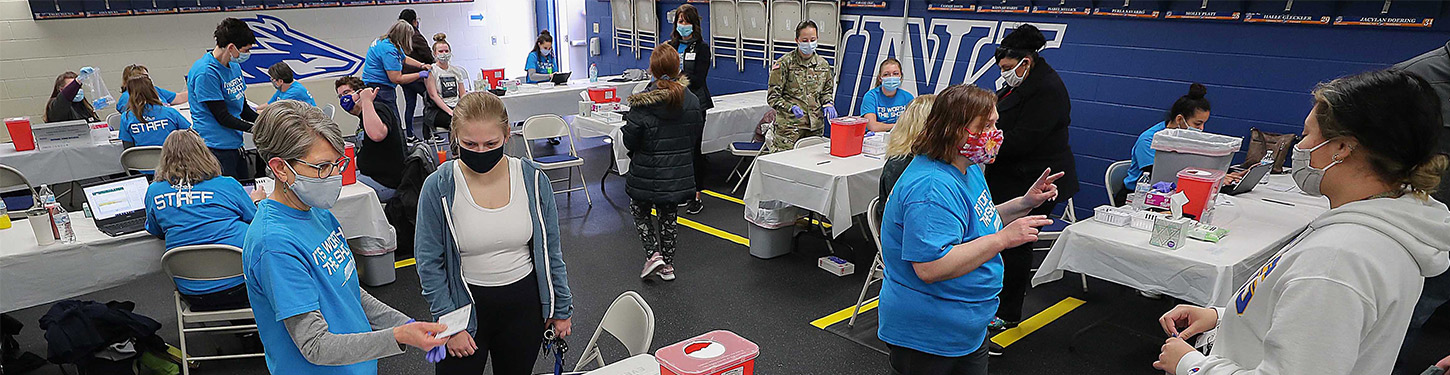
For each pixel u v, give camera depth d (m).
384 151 4.56
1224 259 2.72
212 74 4.56
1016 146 3.26
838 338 3.64
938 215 1.97
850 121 4.49
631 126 3.94
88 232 3.21
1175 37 4.79
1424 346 3.48
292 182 1.57
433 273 2.14
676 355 1.53
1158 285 2.85
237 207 3.18
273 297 1.54
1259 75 4.52
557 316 2.35
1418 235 1.11
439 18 9.47
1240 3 4.49
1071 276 4.37
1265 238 2.96
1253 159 4.45
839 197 4.02
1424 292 2.12
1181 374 1.38
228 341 3.59
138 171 4.96
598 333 2.45
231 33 4.54
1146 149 4.17
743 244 5.00
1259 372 1.17
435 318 2.17
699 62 6.04
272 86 7.54
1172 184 3.31
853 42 6.62
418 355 3.41
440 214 2.12
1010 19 5.54
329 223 1.77
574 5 10.17
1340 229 1.14
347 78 5.34
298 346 1.58
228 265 3.04
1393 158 1.10
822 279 4.39
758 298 4.12
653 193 4.06
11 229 3.25
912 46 6.18
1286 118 4.46
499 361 2.35
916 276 2.09
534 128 5.96
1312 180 1.25
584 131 6.17
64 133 5.00
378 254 4.18
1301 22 4.30
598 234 5.22
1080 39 5.24
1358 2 4.10
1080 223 3.21
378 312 1.88
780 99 5.75
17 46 7.27
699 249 4.90
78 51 7.57
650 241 4.28
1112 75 5.13
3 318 3.29
